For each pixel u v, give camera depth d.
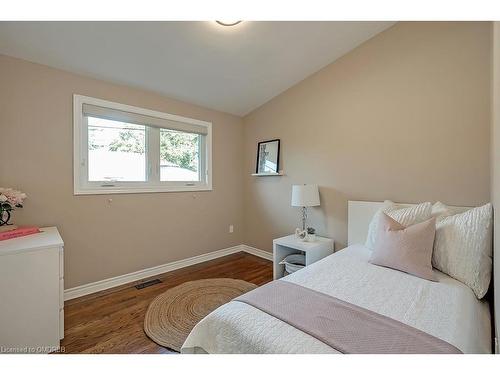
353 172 2.65
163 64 2.40
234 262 3.42
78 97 2.37
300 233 2.81
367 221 2.48
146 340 1.74
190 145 3.35
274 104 3.42
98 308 2.16
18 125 2.07
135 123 2.75
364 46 2.53
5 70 2.01
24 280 1.53
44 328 1.59
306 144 3.07
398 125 2.32
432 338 0.97
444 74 2.07
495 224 1.30
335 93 2.78
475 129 1.92
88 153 2.49
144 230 2.85
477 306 1.36
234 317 1.15
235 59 2.49
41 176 2.19
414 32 2.22
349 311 1.17
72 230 2.36
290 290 1.39
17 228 1.92
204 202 3.44
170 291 2.49
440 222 1.75
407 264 1.63
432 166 2.14
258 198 3.70
